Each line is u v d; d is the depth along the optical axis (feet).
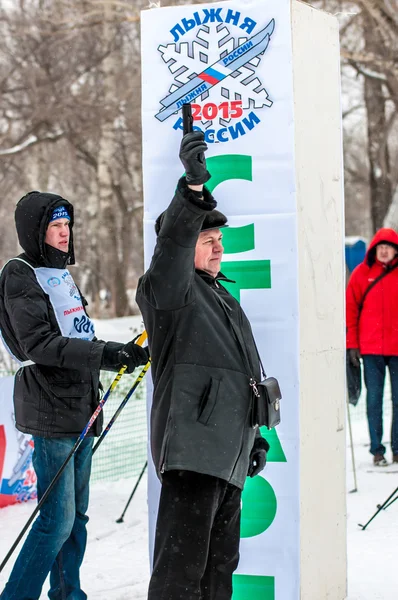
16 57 90.02
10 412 22.39
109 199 88.22
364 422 32.60
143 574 16.88
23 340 13.43
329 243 14.61
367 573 16.48
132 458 27.12
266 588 13.98
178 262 11.17
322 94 14.44
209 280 12.50
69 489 13.70
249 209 13.88
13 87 93.30
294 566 13.84
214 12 13.88
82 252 120.26
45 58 87.51
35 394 13.73
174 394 11.67
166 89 14.23
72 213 14.56
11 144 91.66
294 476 13.79
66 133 88.84
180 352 11.79
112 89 81.00
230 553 12.10
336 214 14.82
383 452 25.77
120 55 89.20
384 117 88.79
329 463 14.69
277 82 13.64
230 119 13.92
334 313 14.79
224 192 13.98
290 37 13.52
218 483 11.57
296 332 13.73
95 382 14.20
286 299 13.75
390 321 25.49
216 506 11.59
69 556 14.48
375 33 64.64
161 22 14.16
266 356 13.87
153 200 14.40
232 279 13.99
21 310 13.46
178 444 11.48
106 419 31.78
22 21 86.79
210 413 11.58
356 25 67.51
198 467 11.41
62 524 13.53
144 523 20.62
